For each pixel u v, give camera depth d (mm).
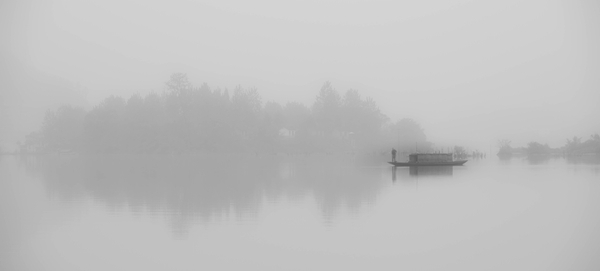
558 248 22531
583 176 55312
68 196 39188
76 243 23359
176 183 49938
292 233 25266
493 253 21766
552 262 20438
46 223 27922
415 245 23094
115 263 20312
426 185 47125
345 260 20766
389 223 27703
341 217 29594
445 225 27266
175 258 20922
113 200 36750
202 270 19375
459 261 20641
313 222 28062
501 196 38500
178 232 25531
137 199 37312
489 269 19594
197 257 21078
